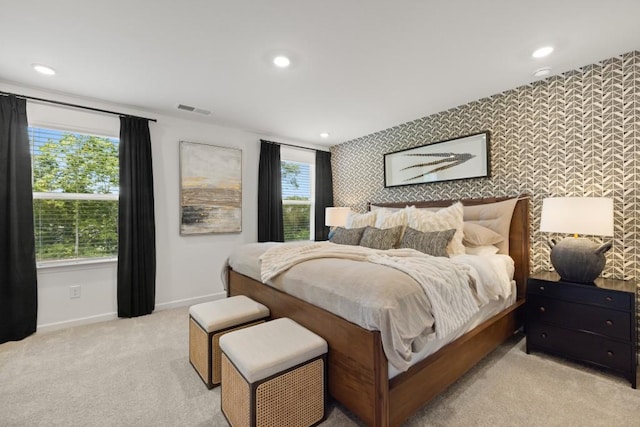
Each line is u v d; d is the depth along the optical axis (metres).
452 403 1.71
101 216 3.14
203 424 1.55
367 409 1.40
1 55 2.15
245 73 2.46
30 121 2.72
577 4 1.64
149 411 1.65
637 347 2.17
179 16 1.73
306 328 1.79
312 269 1.85
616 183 2.29
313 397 1.53
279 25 1.82
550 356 2.30
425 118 3.60
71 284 2.90
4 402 1.72
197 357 2.03
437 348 1.68
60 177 2.92
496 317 2.25
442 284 1.67
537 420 1.57
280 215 4.39
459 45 2.06
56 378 1.98
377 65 2.34
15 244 2.56
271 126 3.96
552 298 2.23
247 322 2.03
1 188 2.52
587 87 2.41
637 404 1.71
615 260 2.30
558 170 2.59
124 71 2.42
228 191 3.92
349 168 4.73
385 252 2.16
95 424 1.55
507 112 2.89
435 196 3.51
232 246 3.99
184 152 3.58
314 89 2.79
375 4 1.63
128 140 3.14
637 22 1.81
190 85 2.69
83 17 1.73
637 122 2.19
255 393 1.32
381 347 1.35
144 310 3.22
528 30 1.89
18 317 2.56
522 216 2.71
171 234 3.51
